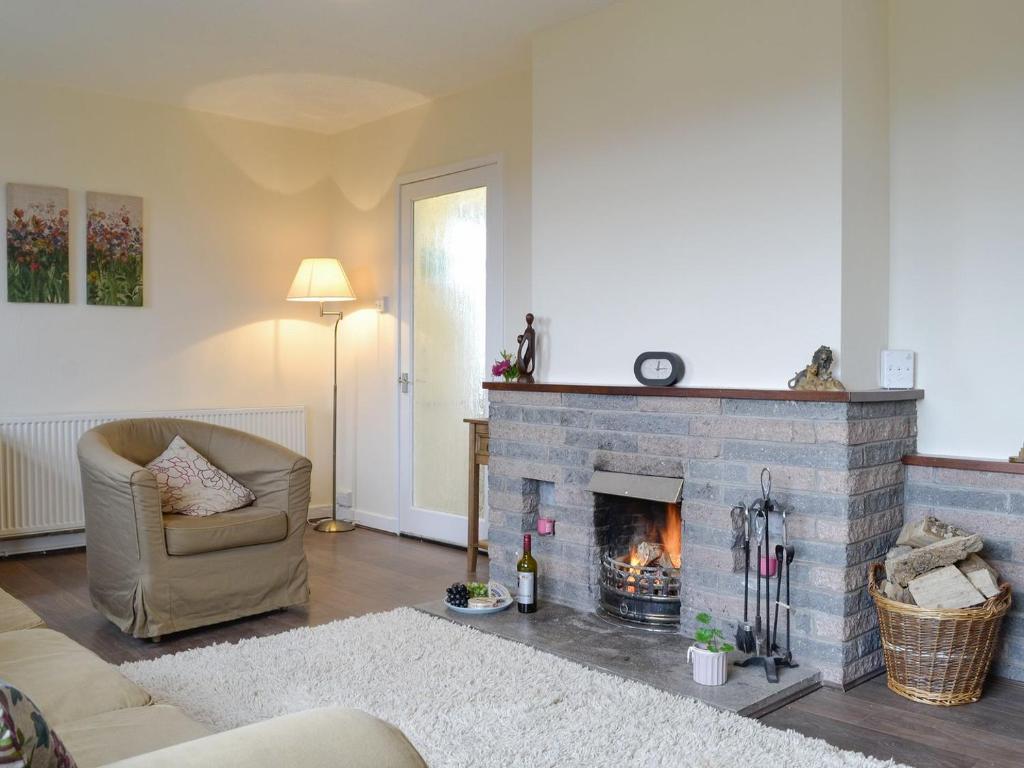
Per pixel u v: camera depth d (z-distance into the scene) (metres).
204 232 5.53
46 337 4.96
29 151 4.89
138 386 5.29
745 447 3.18
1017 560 2.98
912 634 2.80
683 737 2.46
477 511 4.58
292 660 3.10
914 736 2.55
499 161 4.77
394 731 1.18
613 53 3.73
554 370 4.01
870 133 3.19
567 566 3.82
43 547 4.99
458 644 3.27
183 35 4.17
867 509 3.02
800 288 3.12
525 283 4.62
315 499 6.04
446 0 3.71
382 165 5.62
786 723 2.64
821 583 2.99
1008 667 3.03
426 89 5.00
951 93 3.18
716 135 3.36
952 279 3.19
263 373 5.79
